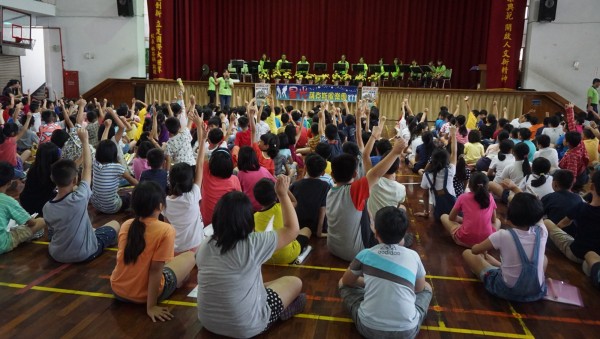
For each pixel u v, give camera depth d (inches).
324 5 578.6
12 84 416.8
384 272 91.9
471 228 143.0
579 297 117.5
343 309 110.3
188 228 127.4
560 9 472.1
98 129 242.4
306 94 465.1
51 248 129.3
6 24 502.0
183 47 577.0
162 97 492.7
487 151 235.1
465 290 121.3
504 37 482.6
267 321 95.5
